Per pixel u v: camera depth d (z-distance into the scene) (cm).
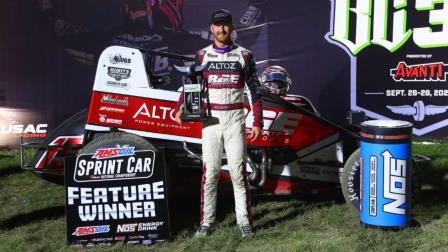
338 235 391
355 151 420
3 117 704
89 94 709
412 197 419
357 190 418
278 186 445
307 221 423
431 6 692
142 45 707
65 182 377
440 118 705
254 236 389
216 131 377
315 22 706
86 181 378
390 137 378
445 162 602
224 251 363
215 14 369
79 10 700
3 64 696
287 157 441
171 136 416
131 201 380
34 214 467
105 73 401
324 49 707
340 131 443
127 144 382
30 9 694
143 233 380
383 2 700
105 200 379
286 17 705
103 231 378
